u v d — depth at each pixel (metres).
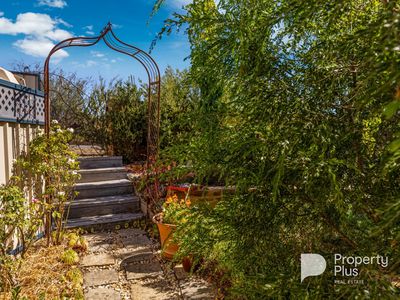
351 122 1.12
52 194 3.51
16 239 2.98
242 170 1.18
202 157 1.32
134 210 4.61
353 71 1.08
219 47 1.32
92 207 4.34
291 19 1.17
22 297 2.19
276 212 1.23
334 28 1.20
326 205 1.13
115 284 2.65
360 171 1.07
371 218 1.10
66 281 2.61
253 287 1.11
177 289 2.56
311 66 1.21
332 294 0.94
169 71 6.51
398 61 0.62
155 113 5.06
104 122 7.02
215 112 1.39
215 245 1.50
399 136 0.67
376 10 1.12
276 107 1.13
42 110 3.81
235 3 1.30
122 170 5.33
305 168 1.03
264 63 1.22
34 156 3.32
